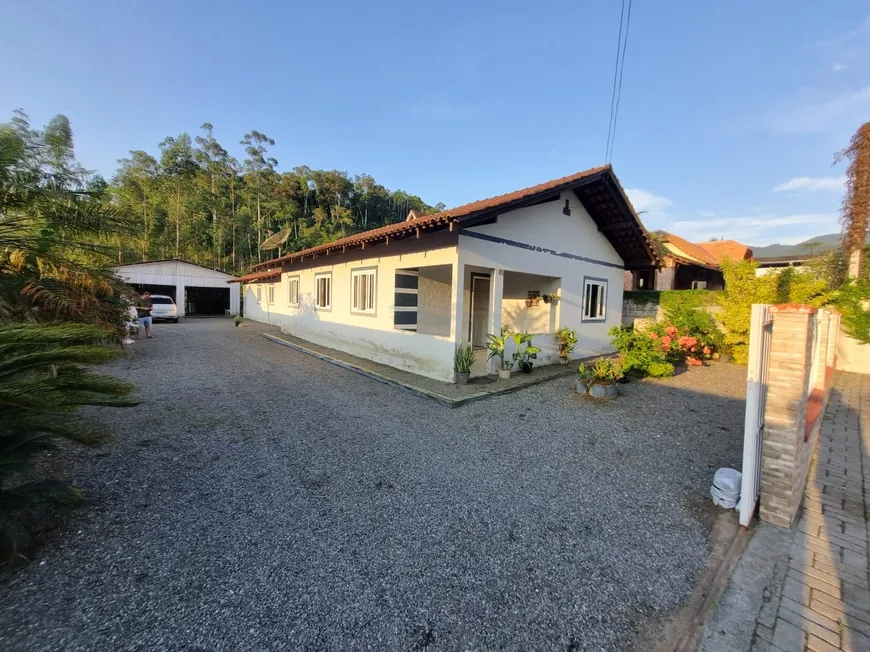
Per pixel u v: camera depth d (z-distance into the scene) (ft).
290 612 6.44
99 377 8.93
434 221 19.19
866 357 28.89
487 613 6.55
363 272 29.55
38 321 11.66
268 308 61.36
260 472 11.51
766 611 6.75
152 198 97.30
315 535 8.57
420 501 10.12
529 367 24.76
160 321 62.03
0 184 10.62
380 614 6.45
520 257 25.17
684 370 27.81
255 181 122.31
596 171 26.43
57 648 5.62
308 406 18.04
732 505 9.99
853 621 6.53
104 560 7.55
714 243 71.67
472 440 14.38
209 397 19.11
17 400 7.04
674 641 6.14
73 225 12.21
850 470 12.40
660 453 13.50
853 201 30.30
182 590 6.85
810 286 28.22
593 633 6.24
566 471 12.07
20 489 7.57
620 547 8.46
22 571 7.16
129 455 12.34
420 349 23.90
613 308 35.45
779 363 9.21
